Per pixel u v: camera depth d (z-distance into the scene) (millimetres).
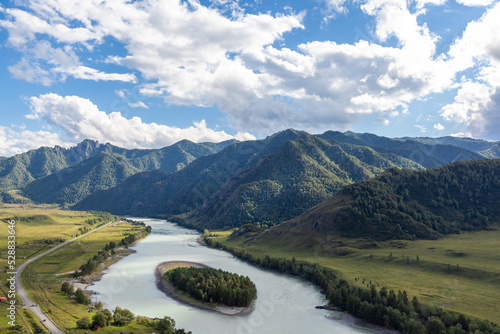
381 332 114938
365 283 150250
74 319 111438
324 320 125250
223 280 151750
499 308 114000
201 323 121375
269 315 130000
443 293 131500
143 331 105938
